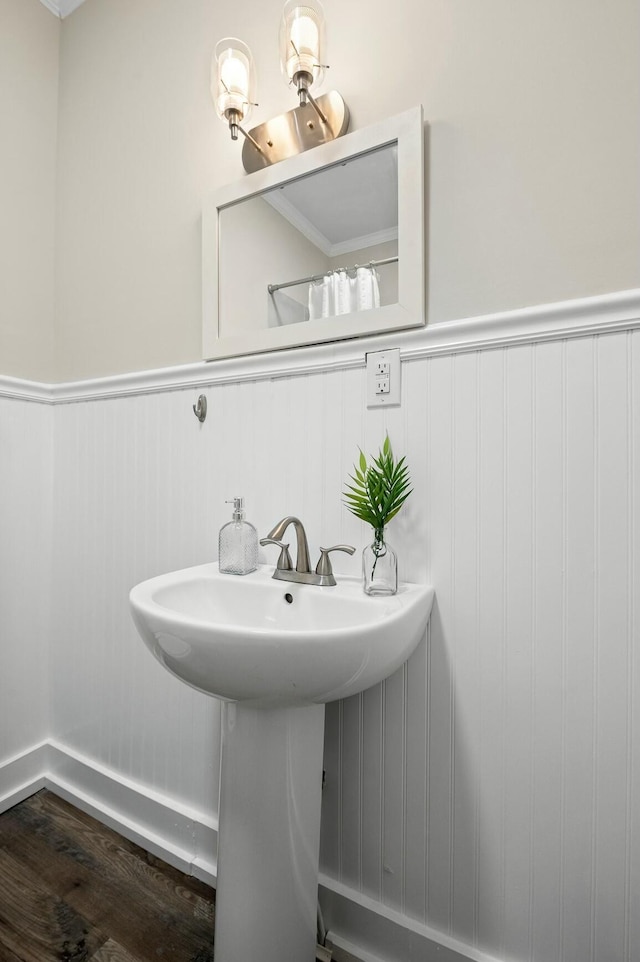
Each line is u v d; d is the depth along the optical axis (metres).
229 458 1.14
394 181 0.93
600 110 0.77
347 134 0.97
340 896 0.96
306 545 0.93
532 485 0.80
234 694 0.69
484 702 0.84
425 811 0.89
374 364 0.94
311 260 1.02
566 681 0.78
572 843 0.78
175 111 1.27
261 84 1.12
